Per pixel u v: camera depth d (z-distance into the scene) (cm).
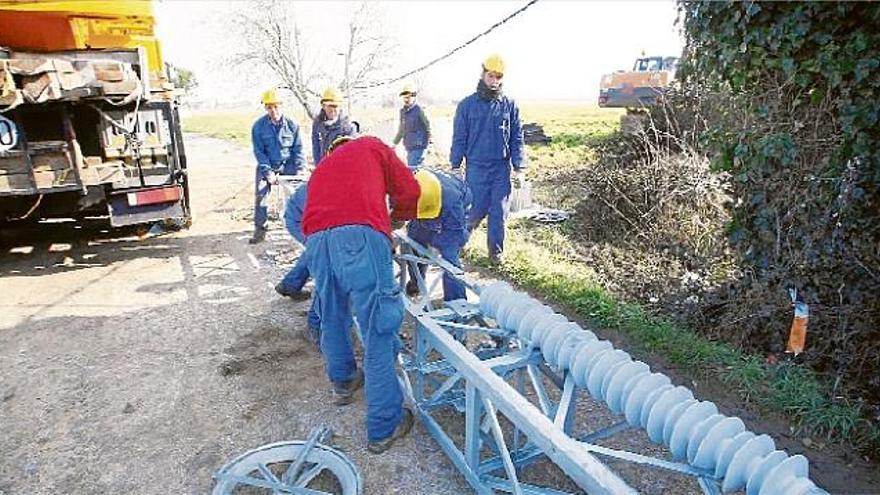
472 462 261
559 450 185
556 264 584
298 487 267
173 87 671
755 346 411
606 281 554
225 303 512
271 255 647
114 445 314
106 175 589
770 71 392
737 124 430
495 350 331
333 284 304
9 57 579
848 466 289
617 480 168
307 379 379
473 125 554
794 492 159
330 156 305
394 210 331
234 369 393
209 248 685
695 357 381
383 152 310
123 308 505
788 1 360
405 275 418
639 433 320
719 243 545
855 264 362
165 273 598
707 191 596
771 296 402
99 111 577
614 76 1819
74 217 741
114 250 684
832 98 368
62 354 421
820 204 382
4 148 535
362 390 360
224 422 333
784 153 386
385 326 285
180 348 427
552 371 280
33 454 308
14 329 466
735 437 184
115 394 365
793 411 325
